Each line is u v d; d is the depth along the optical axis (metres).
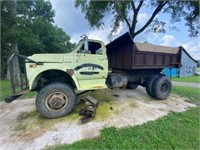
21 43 12.88
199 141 2.73
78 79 3.91
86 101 3.77
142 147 2.50
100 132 2.91
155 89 4.96
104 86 4.21
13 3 8.69
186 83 11.45
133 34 9.35
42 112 3.41
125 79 5.15
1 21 7.86
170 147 2.54
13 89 3.51
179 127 3.18
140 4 8.74
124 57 4.94
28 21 12.81
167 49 5.49
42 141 2.65
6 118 3.63
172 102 4.88
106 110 3.89
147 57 4.90
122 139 2.70
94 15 9.07
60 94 3.56
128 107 4.17
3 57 11.84
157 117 3.63
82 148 2.46
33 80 3.49
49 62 3.63
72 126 3.14
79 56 3.84
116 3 8.09
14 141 2.65
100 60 4.16
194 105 4.68
